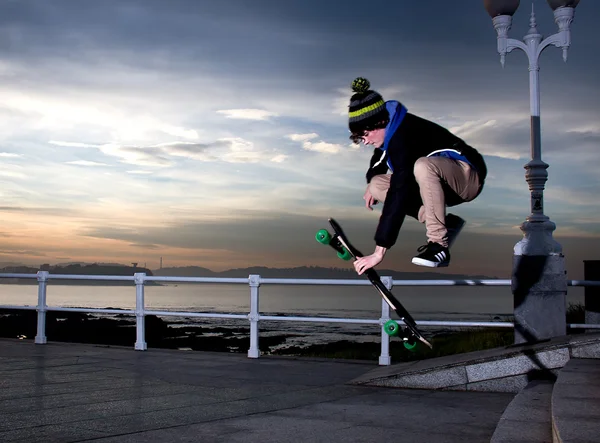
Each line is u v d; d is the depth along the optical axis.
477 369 6.80
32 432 4.74
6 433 4.70
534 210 8.12
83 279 10.69
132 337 37.91
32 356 9.45
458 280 8.14
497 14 8.74
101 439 4.53
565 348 6.55
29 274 11.14
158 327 51.72
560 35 8.53
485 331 13.39
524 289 7.86
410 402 6.12
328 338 72.31
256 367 8.54
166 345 38.41
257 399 6.25
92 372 7.95
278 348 42.34
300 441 4.52
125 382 7.22
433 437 4.67
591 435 3.30
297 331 94.44
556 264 7.79
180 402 6.04
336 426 5.02
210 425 5.02
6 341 11.38
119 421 5.15
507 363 6.71
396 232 3.41
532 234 7.94
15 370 8.05
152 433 4.73
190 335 52.72
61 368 8.27
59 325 41.16
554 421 3.71
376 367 8.55
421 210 3.65
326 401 6.17
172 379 7.48
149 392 6.58
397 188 3.46
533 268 7.83
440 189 3.39
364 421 5.22
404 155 3.49
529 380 6.64
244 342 52.03
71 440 4.49
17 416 5.32
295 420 5.24
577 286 7.79
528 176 8.23
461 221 3.64
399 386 7.02
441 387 6.88
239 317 9.52
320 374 7.96
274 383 7.27
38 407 5.72
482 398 6.37
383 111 3.51
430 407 5.86
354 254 3.43
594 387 4.82
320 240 3.48
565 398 4.37
